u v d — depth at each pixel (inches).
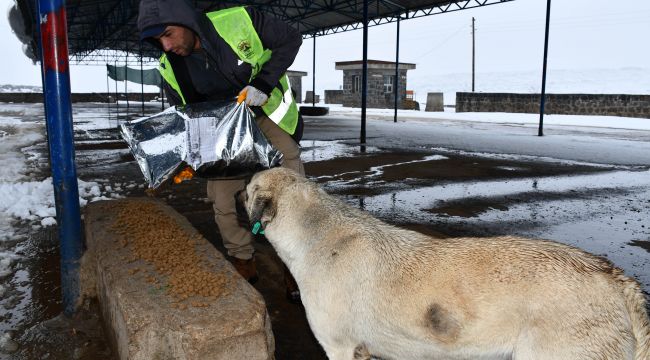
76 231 145.6
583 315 82.7
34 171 392.2
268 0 853.8
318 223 110.4
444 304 92.0
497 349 89.1
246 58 135.4
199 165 124.0
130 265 127.6
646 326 84.3
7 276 178.5
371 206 286.0
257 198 113.7
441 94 1405.0
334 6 837.2
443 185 350.6
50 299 160.4
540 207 287.3
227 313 101.1
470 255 95.3
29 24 757.3
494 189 338.3
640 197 315.9
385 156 488.1
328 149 539.2
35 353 128.8
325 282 105.1
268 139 142.4
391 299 97.5
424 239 104.9
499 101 1278.3
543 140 652.7
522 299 86.3
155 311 103.5
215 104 130.4
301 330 141.1
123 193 315.0
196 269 123.6
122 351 109.7
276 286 171.0
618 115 1107.9
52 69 136.3
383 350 102.4
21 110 1353.3
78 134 698.2
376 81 1456.7
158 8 124.7
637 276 181.6
